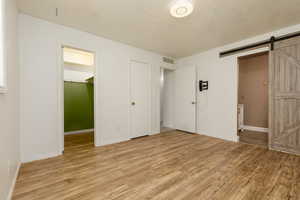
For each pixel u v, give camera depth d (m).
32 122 2.30
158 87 4.34
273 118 2.80
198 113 4.20
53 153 2.49
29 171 1.96
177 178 1.80
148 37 3.14
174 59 4.83
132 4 2.02
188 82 4.35
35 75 2.33
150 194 1.49
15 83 1.89
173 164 2.20
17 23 2.09
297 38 2.52
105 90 3.16
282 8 2.11
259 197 1.44
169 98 5.22
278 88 2.73
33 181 1.72
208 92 3.95
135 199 1.41
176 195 1.48
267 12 2.21
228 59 3.52
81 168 2.06
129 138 3.57
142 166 2.13
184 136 3.92
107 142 3.19
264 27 2.70
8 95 1.46
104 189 1.58
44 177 1.81
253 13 2.24
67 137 3.79
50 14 2.27
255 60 4.62
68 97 4.16
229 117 3.50
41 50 2.39
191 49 3.91
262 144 3.18
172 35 3.04
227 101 3.54
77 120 4.31
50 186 1.62
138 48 3.79
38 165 2.14
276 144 2.76
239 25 2.62
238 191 1.54
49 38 2.47
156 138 3.72
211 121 3.87
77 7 2.09
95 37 3.01
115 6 2.06
